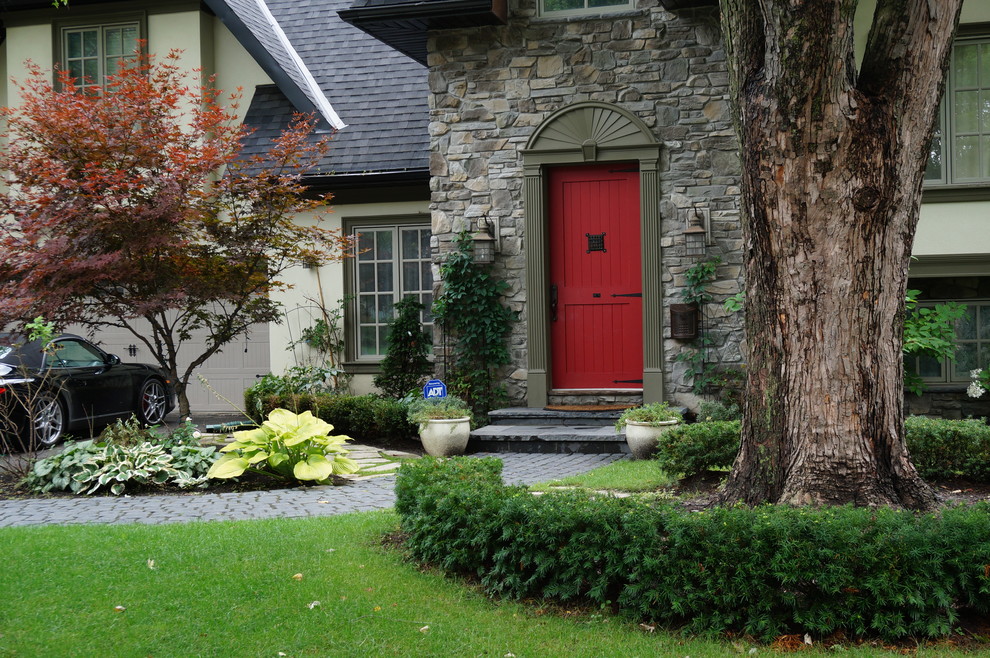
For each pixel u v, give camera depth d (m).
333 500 7.51
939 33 4.89
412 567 5.30
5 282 10.12
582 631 4.34
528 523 4.81
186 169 10.21
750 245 5.25
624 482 7.70
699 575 4.32
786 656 4.01
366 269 14.20
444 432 10.00
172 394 13.46
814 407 5.05
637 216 11.60
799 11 4.70
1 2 14.84
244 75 15.11
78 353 12.03
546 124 11.54
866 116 4.84
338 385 13.77
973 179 10.79
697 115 11.20
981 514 4.28
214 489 8.26
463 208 11.84
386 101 14.80
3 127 14.57
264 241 10.73
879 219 4.96
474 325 11.63
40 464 8.34
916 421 7.55
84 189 9.97
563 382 11.84
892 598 4.12
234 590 4.85
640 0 11.35
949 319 10.71
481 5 10.95
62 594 4.79
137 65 12.17
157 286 10.39
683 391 11.29
